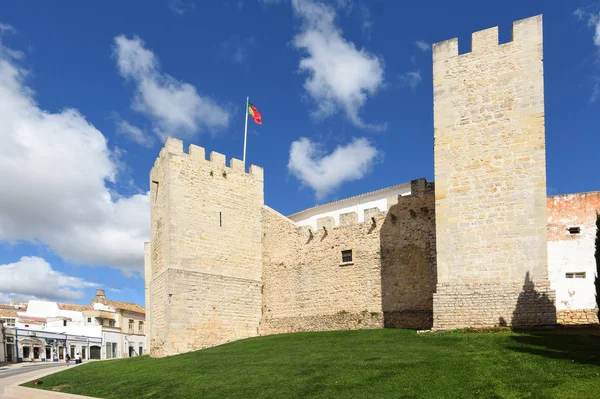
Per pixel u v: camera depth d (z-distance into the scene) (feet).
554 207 86.58
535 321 68.95
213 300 105.50
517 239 72.23
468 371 47.60
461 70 80.53
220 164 113.91
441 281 76.23
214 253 108.06
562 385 41.06
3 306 252.01
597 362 46.78
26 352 195.72
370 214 103.71
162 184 108.37
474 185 76.54
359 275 102.47
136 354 252.62
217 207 111.04
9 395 71.26
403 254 97.09
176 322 98.43
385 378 47.98
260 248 118.62
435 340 66.13
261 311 115.44
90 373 83.41
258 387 50.93
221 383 55.52
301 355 67.41
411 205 97.71
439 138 80.38
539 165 72.59
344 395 44.16
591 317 79.97
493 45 78.64
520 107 75.20
